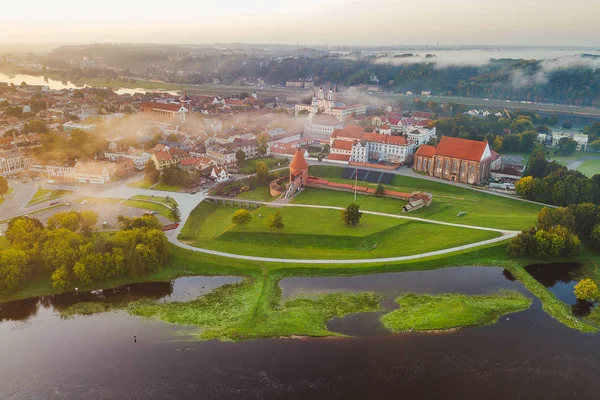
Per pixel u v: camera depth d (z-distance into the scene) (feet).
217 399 460.55
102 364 510.58
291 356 522.88
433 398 465.06
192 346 540.52
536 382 488.85
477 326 586.45
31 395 467.52
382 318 600.80
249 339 554.46
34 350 534.78
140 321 593.01
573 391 477.77
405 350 535.60
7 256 653.30
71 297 650.02
